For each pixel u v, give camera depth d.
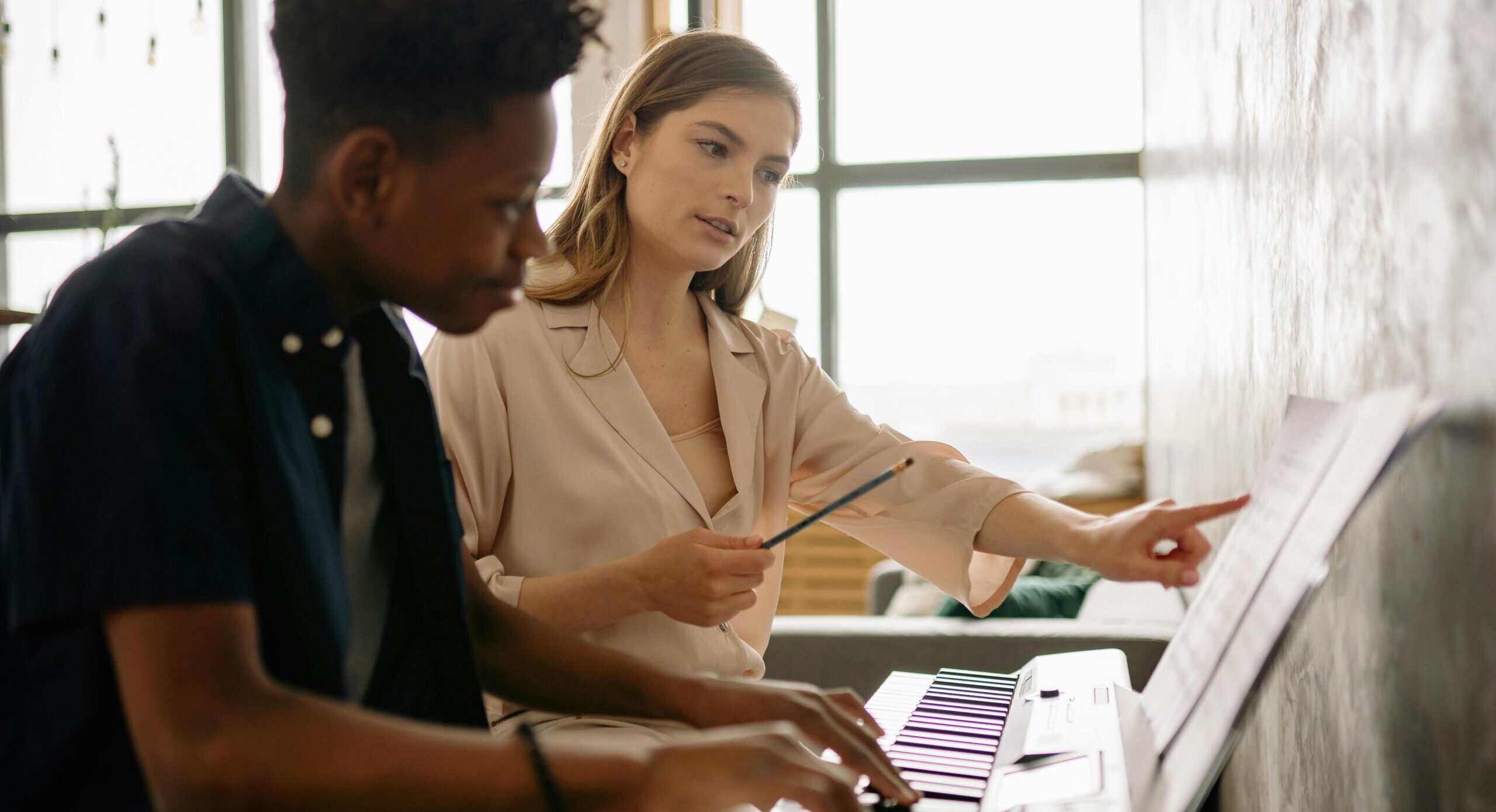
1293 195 1.07
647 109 1.31
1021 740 0.83
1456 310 0.54
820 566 5.04
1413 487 0.62
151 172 5.64
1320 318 0.93
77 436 0.57
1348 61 0.80
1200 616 0.76
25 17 5.70
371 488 0.86
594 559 1.26
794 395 1.44
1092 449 4.64
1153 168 3.76
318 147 0.68
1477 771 0.52
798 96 1.33
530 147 0.66
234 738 0.53
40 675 0.61
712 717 0.89
